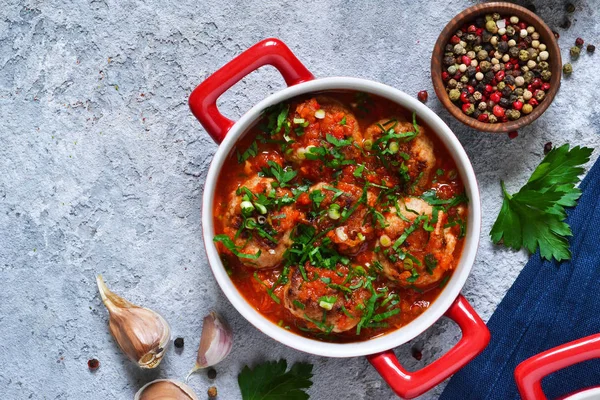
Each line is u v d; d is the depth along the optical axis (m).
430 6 0.51
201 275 0.51
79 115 0.51
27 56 0.51
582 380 0.51
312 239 0.45
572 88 0.51
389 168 0.45
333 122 0.45
